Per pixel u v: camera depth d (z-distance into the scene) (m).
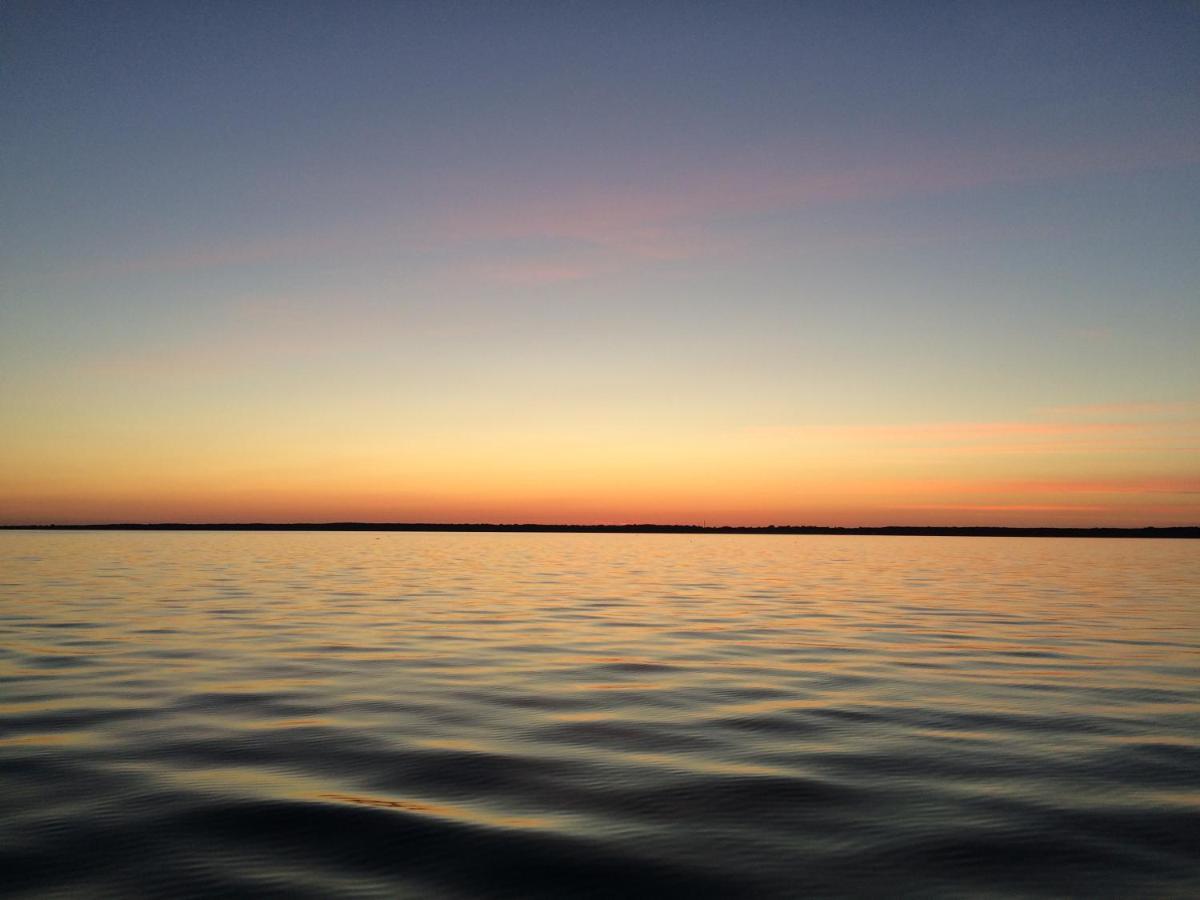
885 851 6.31
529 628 19.81
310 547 85.69
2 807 7.15
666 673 13.89
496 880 5.78
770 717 10.73
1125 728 10.16
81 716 10.55
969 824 6.88
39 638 17.30
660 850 6.32
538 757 8.84
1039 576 41.44
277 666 14.30
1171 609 24.78
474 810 7.17
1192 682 13.19
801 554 76.31
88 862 6.01
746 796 7.59
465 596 28.66
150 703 11.34
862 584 35.72
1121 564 55.12
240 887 5.62
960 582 37.06
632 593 30.47
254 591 29.72
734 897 5.53
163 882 5.68
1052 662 15.10
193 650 15.95
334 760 8.69
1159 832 6.69
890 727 10.21
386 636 18.14
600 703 11.52
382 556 63.94
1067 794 7.65
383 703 11.45
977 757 8.88
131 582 33.56
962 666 14.66
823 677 13.57
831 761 8.73
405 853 6.22
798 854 6.25
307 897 5.48
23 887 5.59
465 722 10.38
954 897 5.52
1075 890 5.62
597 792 7.68
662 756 8.89
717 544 120.50
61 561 50.59
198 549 75.38
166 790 7.64
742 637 18.38
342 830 6.67
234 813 7.04
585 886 5.69
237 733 9.77
